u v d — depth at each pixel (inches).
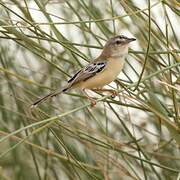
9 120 525.7
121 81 458.9
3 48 515.8
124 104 401.7
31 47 460.1
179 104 443.8
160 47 467.8
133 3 483.5
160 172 520.7
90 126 520.7
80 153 518.3
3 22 432.8
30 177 554.9
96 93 472.1
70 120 497.4
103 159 457.1
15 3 462.3
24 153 551.8
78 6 495.5
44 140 527.8
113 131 537.0
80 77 430.9
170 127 395.9
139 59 464.4
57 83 519.8
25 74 523.8
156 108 399.9
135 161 517.0
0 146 545.0
